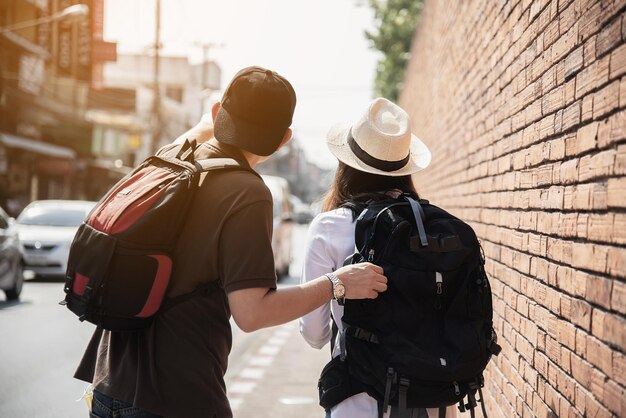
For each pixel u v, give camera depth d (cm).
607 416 262
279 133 257
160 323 242
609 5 274
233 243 238
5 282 1253
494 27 561
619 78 262
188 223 244
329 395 262
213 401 241
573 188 318
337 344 274
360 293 250
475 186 655
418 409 256
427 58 1506
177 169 250
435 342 253
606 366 265
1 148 3000
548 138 370
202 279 243
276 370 849
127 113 4750
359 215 272
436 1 1263
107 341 256
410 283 253
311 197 13975
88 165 4097
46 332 1017
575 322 307
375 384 252
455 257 255
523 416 405
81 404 659
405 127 292
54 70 3309
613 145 266
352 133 296
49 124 3444
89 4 3509
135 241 233
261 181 252
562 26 346
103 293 234
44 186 3503
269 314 236
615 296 258
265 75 258
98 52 3594
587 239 294
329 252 276
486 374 546
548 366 353
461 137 791
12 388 707
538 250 382
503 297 487
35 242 1616
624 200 252
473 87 693
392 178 297
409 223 260
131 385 242
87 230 240
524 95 435
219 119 259
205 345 243
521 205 434
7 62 2862
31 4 3033
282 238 1939
